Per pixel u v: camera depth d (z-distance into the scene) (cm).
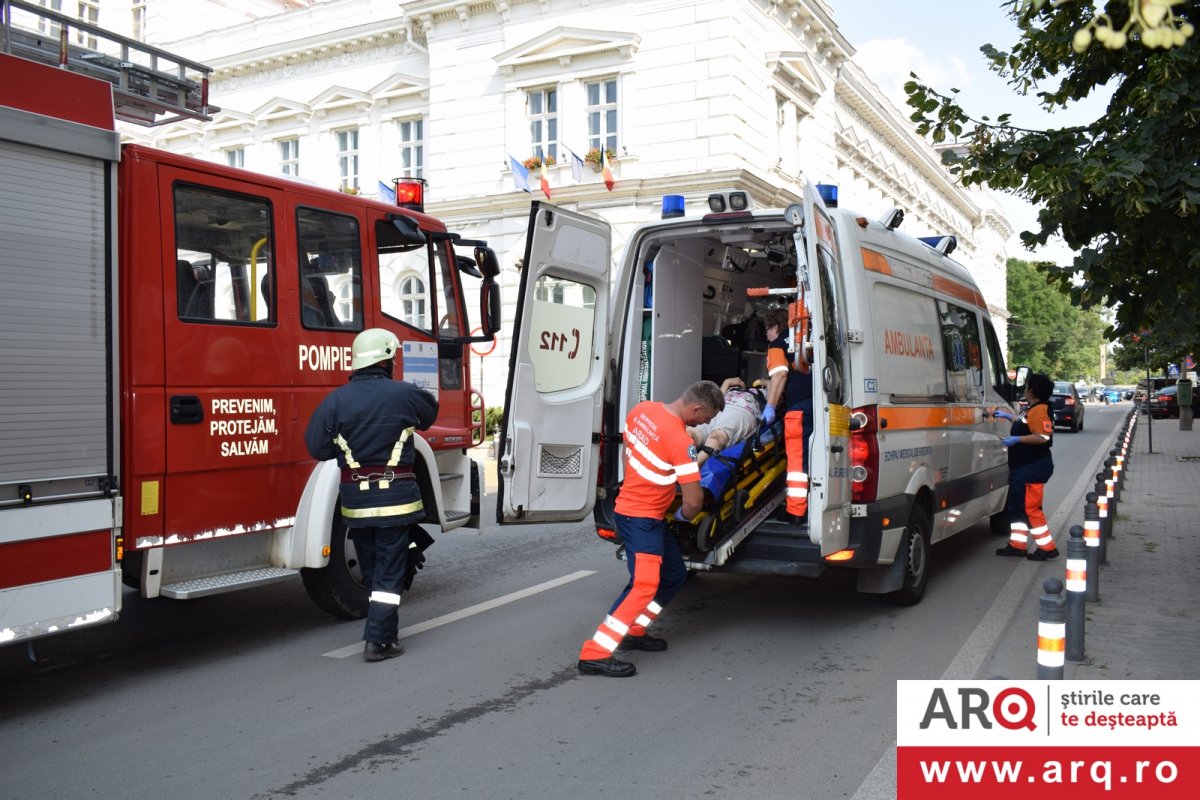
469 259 755
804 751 439
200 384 561
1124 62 671
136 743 450
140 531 528
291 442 616
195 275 562
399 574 584
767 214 657
